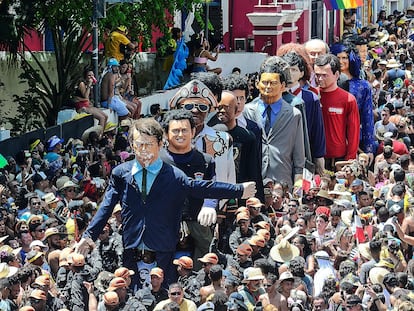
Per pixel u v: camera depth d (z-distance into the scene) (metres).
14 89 47.03
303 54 36.38
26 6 45.34
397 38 92.06
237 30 72.75
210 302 21.34
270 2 71.69
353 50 39.09
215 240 24.22
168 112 23.78
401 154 41.09
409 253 29.83
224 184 22.31
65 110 44.66
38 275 22.84
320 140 34.19
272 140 31.70
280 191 29.84
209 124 27.36
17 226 26.22
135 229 22.20
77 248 22.36
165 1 51.44
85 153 36.28
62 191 31.78
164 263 22.33
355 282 24.73
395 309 23.55
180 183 22.16
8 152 35.03
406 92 56.62
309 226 28.75
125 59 49.00
